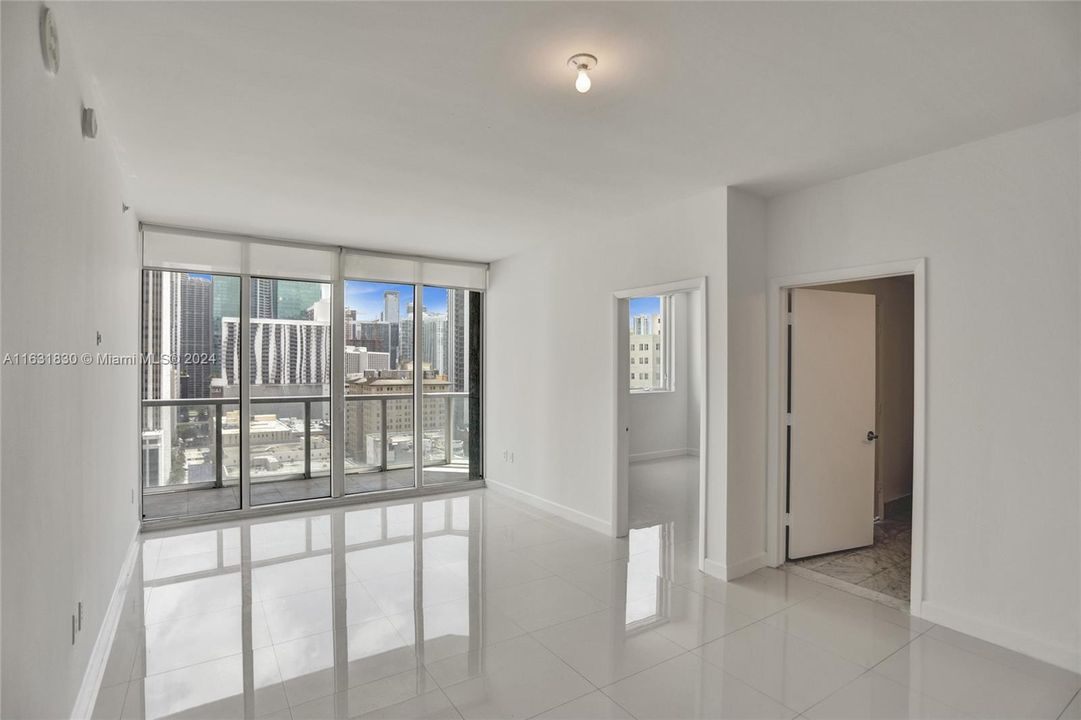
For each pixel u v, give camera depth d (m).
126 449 3.86
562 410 5.33
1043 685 2.52
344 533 4.77
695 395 8.64
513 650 2.83
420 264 6.14
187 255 4.94
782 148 3.13
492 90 2.49
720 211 3.82
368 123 2.82
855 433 4.36
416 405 6.20
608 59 2.23
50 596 1.83
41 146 1.70
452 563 4.05
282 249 5.40
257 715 2.30
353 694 2.45
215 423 5.20
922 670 2.65
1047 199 2.75
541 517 5.29
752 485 3.95
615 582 3.72
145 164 3.37
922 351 3.18
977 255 2.98
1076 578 2.64
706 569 3.89
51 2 1.79
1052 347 2.72
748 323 3.92
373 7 1.89
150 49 2.16
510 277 6.15
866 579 3.78
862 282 5.14
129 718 2.28
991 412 2.92
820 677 2.59
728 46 2.13
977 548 2.97
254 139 3.01
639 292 4.47
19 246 1.51
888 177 3.37
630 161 3.33
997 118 2.73
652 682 2.55
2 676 1.39
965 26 1.99
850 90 2.47
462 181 3.69
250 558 4.13
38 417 1.69
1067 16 1.93
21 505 1.53
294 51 2.18
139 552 4.26
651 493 6.27
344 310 5.74
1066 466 2.68
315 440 5.68
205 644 2.88
